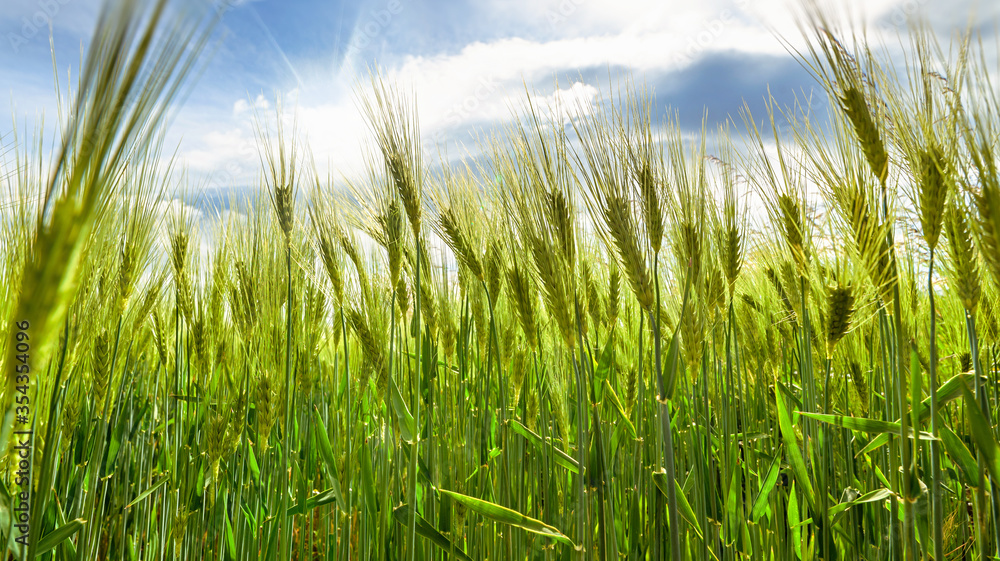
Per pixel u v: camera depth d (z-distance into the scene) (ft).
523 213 8.23
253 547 10.61
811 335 11.12
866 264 7.66
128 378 11.96
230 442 10.36
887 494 8.07
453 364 11.93
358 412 11.43
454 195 10.05
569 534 9.92
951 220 7.20
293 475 11.87
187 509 10.30
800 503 10.79
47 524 9.46
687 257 8.21
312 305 11.48
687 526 10.05
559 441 10.58
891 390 8.49
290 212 10.11
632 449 11.81
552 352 11.16
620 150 7.55
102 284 9.21
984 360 10.00
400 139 8.96
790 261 10.41
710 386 12.23
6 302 5.62
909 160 7.54
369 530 9.82
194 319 11.16
